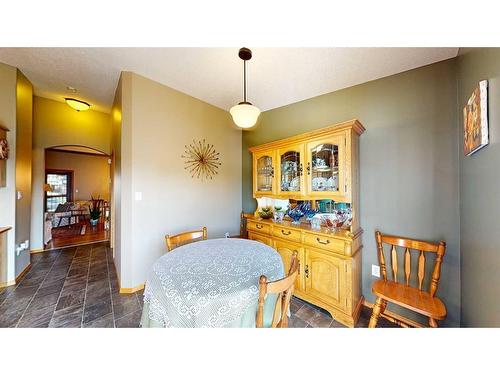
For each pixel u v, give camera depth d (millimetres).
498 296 966
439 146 1646
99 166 7648
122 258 2229
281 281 927
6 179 2363
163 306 1032
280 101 2717
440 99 1645
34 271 2734
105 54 2008
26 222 2740
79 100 3379
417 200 1738
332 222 2016
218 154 3141
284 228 2176
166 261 1312
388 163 1888
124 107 2256
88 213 6730
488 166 1060
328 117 2348
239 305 989
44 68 2404
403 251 1819
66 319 1746
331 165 1952
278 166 2361
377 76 1944
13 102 2404
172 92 2602
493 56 991
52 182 6848
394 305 1835
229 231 3264
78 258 3246
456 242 1569
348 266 1686
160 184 2502
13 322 1697
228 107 3133
